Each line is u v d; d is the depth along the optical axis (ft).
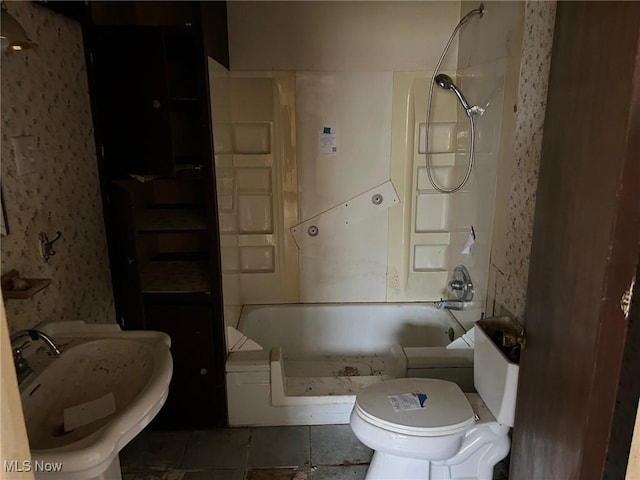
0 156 4.57
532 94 5.67
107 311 7.29
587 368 3.66
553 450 4.26
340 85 8.73
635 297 3.44
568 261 4.05
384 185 9.18
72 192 6.14
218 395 7.34
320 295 9.68
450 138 8.92
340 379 7.82
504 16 6.57
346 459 6.78
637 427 1.93
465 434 5.53
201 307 7.07
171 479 6.40
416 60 8.63
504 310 6.53
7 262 4.69
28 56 5.13
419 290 9.67
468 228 8.14
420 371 7.32
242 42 8.46
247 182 9.11
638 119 3.19
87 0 6.22
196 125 7.98
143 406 3.67
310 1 8.38
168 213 7.60
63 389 4.38
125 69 6.25
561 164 4.22
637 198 3.29
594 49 3.69
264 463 6.70
